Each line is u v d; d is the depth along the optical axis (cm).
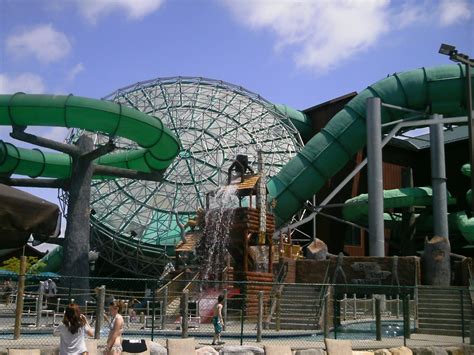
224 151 6662
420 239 6912
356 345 2009
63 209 5666
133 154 5112
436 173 5203
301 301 3278
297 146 7100
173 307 3416
